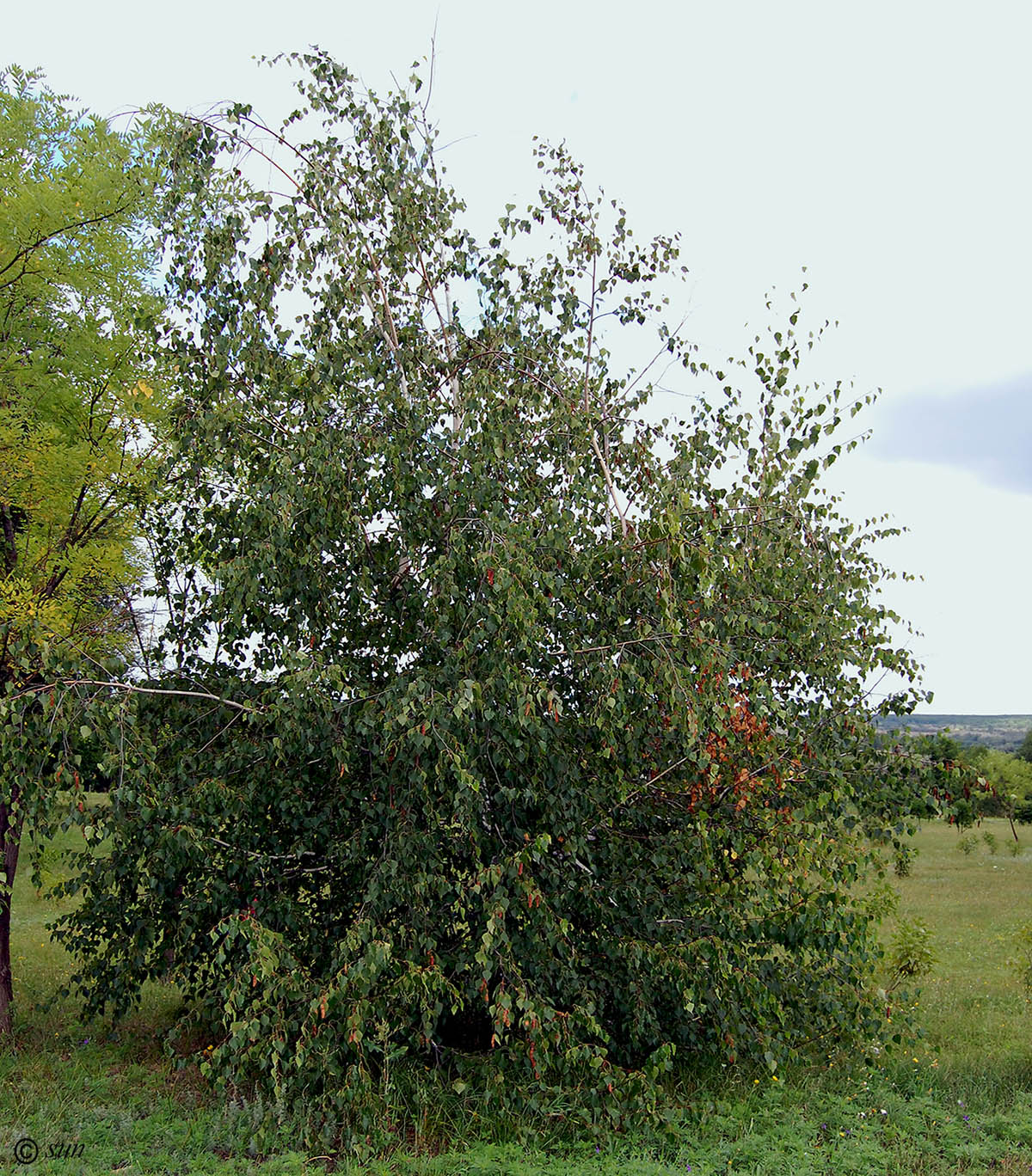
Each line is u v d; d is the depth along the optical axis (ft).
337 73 22.00
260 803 19.97
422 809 18.80
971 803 19.54
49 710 16.96
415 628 20.07
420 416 19.35
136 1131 16.93
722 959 17.69
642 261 22.27
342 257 21.39
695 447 19.26
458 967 17.79
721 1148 16.67
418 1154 16.69
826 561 20.62
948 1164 16.29
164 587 21.72
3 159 21.81
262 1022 16.29
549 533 18.06
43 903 42.63
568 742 19.88
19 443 20.68
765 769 19.40
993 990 29.66
